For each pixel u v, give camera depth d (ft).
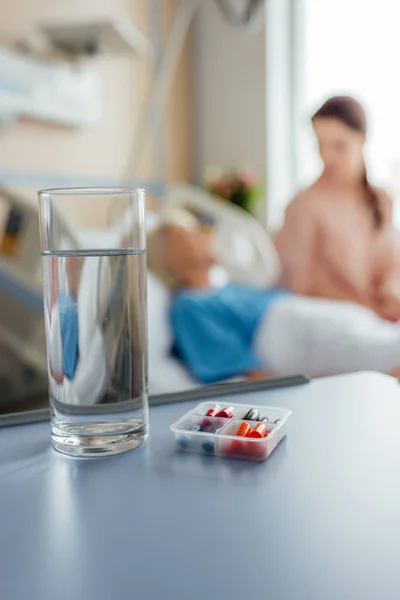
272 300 5.62
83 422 1.19
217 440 1.18
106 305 1.18
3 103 5.79
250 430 1.19
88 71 7.07
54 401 1.22
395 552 0.81
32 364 5.40
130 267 1.19
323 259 6.64
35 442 1.29
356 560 0.79
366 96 7.57
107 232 1.19
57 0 6.71
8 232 5.21
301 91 8.39
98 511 0.96
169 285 6.56
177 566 0.79
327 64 7.97
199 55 8.73
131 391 1.22
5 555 0.83
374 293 6.38
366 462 1.12
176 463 1.15
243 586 0.74
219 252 6.86
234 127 8.55
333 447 1.20
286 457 1.16
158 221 6.71
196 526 0.90
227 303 5.60
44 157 6.61
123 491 1.03
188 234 6.56
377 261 6.40
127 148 7.92
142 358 1.23
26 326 5.90
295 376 1.74
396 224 6.66
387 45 7.35
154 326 5.50
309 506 0.95
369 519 0.90
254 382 1.68
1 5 5.97
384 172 7.37
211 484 1.05
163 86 7.79
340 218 6.59
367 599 0.71
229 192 7.80
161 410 1.49
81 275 1.16
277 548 0.83
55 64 6.53
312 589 0.73
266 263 6.76
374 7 7.44
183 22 7.85
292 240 6.82
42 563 0.81
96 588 0.75
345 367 4.97
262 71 8.23
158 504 0.97
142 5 8.09
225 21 8.45
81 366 1.18
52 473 1.12
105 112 7.48
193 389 1.63
